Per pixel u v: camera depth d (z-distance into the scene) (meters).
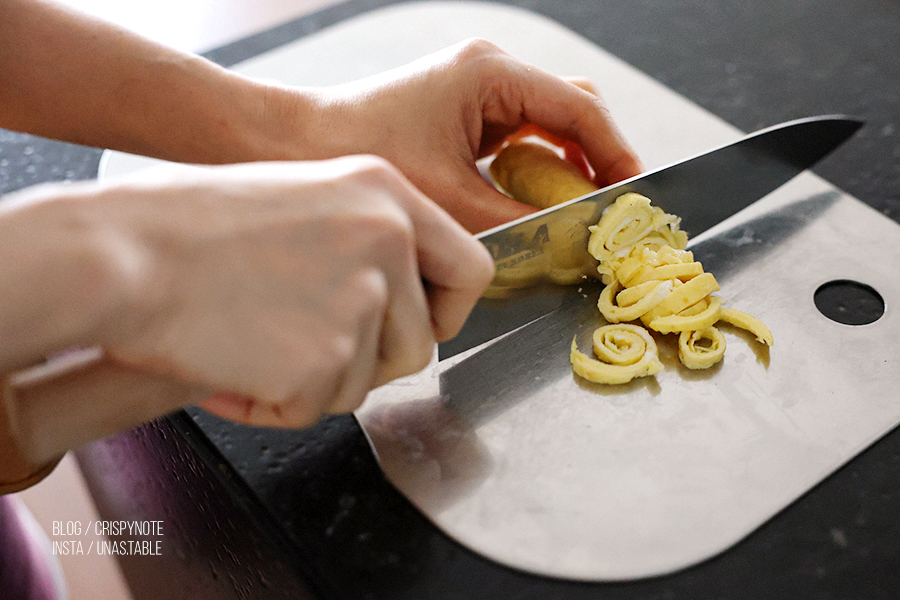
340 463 0.43
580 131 0.51
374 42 0.69
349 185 0.35
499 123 0.52
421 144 0.49
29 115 0.50
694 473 0.42
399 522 0.41
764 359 0.46
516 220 0.46
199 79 0.49
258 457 0.43
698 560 0.40
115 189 0.33
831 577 0.40
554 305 0.49
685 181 0.50
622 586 0.39
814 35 0.67
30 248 0.31
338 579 0.40
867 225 0.52
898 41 0.66
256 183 0.34
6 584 0.56
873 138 0.58
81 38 0.48
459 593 0.40
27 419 0.34
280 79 0.65
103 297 0.31
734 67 0.65
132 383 0.34
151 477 0.54
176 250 0.33
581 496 0.42
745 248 0.51
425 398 0.45
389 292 0.36
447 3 0.72
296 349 0.34
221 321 0.34
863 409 0.44
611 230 0.48
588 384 0.46
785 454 0.43
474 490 0.42
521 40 0.68
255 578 0.44
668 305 0.47
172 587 0.57
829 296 0.49
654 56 0.66
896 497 0.41
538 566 0.40
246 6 1.15
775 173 0.53
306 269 0.34
